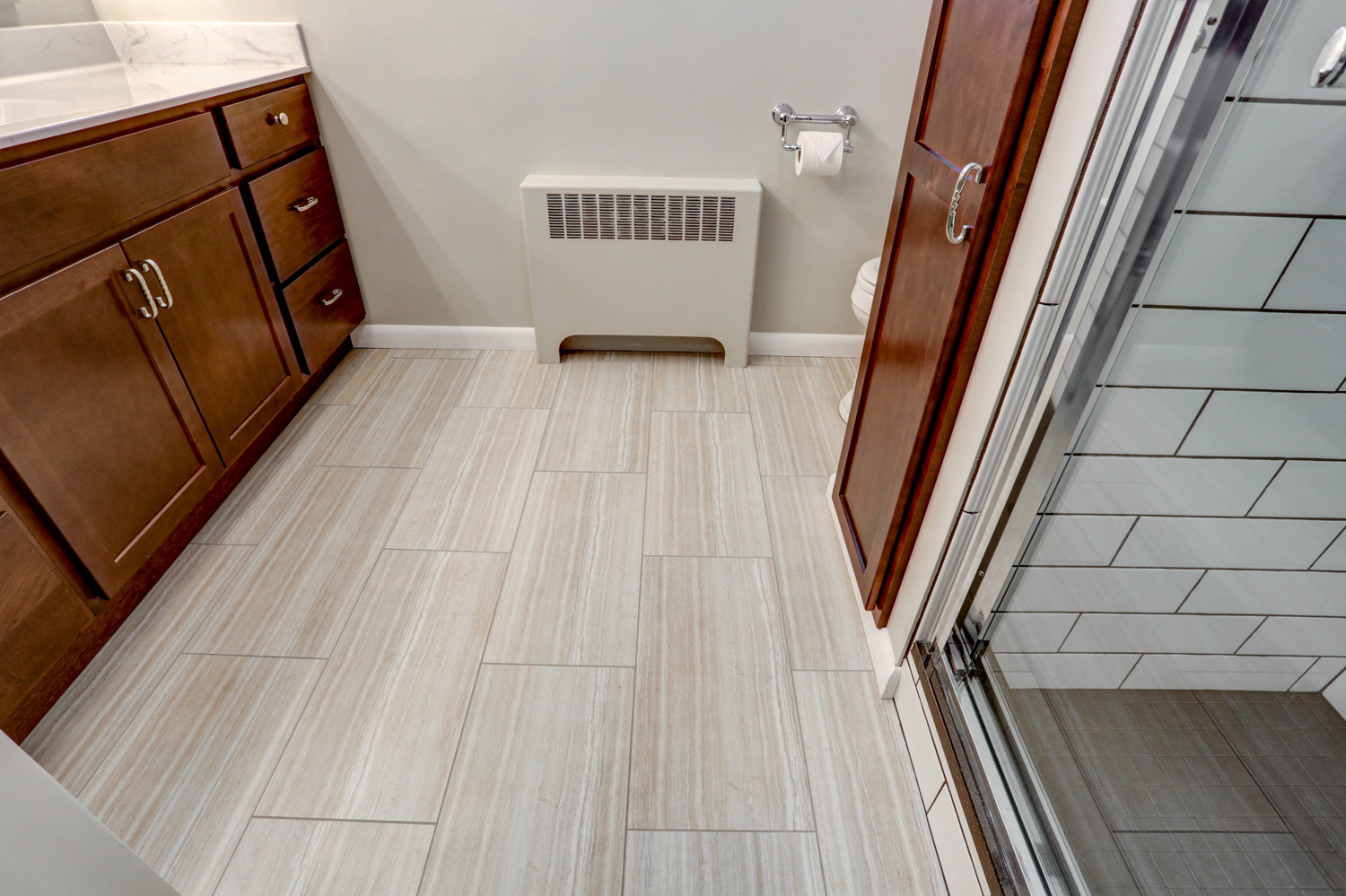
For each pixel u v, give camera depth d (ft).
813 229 7.30
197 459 5.22
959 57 3.34
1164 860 2.73
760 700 4.40
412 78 6.63
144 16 6.37
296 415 6.90
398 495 5.92
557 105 6.73
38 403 3.87
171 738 4.06
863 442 4.93
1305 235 2.25
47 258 3.93
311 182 6.70
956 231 3.23
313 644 4.64
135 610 4.81
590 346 8.06
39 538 3.95
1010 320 2.94
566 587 5.11
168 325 4.86
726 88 6.61
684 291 7.36
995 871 2.94
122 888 2.09
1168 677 3.19
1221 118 2.10
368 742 4.09
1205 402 2.60
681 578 5.22
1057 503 3.02
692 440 6.68
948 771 3.52
